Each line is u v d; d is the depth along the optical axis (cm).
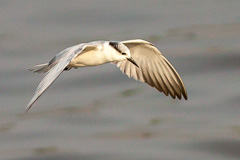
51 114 1867
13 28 2422
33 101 780
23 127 1805
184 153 1616
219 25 2366
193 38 2280
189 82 2027
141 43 1059
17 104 1941
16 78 2086
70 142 1695
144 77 1104
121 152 1623
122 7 2539
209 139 1675
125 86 2022
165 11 2512
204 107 1856
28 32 2383
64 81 2073
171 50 2206
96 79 2075
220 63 2109
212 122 1766
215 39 2259
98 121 1806
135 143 1670
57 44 2273
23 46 2283
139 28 2373
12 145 1714
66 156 1622
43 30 2392
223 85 1983
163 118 1802
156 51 1074
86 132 1747
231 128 1725
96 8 2527
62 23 2433
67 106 1912
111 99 1950
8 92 2014
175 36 2308
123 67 1098
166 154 1606
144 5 2562
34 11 2538
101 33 2336
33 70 1018
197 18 2439
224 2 2566
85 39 2294
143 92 1978
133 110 1859
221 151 1622
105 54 997
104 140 1692
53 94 2000
